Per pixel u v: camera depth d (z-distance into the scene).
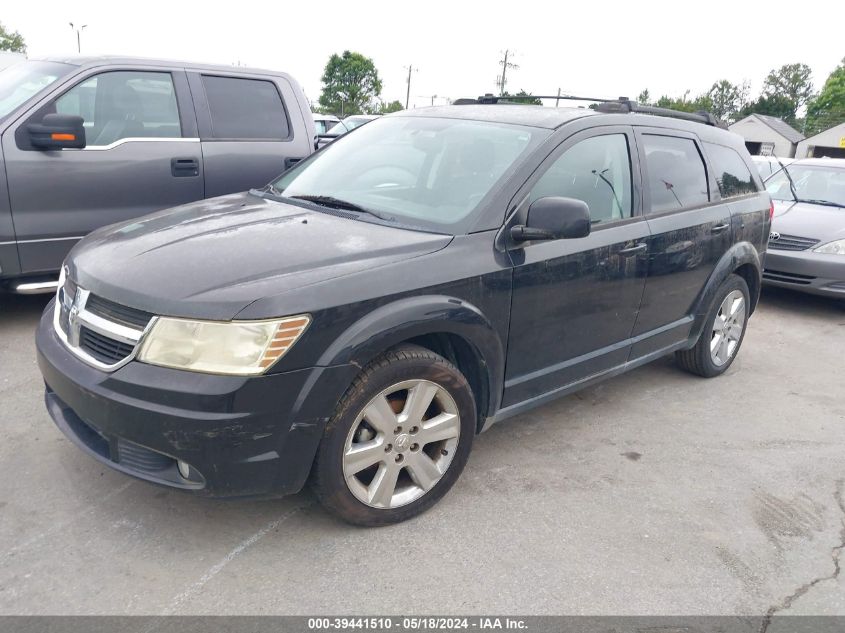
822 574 2.86
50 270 4.87
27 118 4.66
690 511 3.26
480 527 3.00
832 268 6.78
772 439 4.09
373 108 59.00
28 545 2.70
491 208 3.13
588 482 3.45
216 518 2.93
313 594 2.54
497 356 3.13
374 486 2.84
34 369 4.28
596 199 3.61
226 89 5.70
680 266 4.13
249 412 2.41
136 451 2.57
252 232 2.99
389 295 2.68
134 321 2.51
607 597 2.63
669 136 4.24
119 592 2.48
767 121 62.66
